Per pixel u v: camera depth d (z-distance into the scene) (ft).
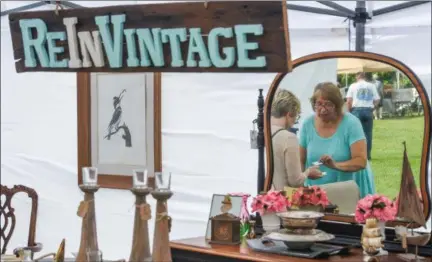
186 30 6.65
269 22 6.25
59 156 16.05
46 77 16.12
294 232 9.95
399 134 10.53
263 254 9.88
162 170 14.30
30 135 16.38
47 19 7.46
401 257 9.48
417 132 10.37
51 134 16.12
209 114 13.66
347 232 10.69
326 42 12.04
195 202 13.89
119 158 15.06
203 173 13.78
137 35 6.93
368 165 10.80
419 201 9.69
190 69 6.71
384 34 11.58
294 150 11.48
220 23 6.47
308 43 12.20
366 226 9.50
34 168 16.34
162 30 6.77
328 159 11.14
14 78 16.49
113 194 15.19
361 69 10.88
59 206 16.05
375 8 11.70
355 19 11.57
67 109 15.90
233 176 13.41
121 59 7.07
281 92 11.62
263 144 11.78
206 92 13.67
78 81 15.65
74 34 7.30
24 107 16.42
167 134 14.23
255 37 6.33
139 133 14.71
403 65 10.48
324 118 11.20
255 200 11.05
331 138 11.12
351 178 10.93
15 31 7.72
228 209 10.78
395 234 10.05
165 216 6.86
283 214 10.23
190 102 13.89
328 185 11.09
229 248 10.34
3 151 16.70
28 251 9.37
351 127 10.96
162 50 6.84
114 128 15.15
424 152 10.28
